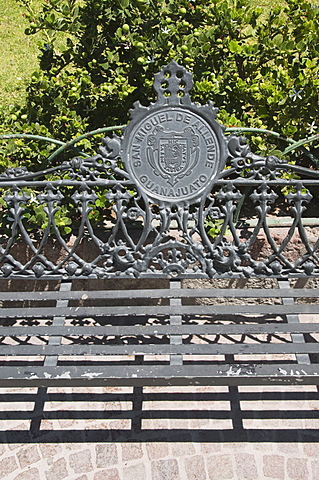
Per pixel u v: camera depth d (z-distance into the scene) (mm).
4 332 2645
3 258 2854
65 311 2742
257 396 2961
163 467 2600
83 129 3434
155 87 2621
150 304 3510
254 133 3461
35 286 3389
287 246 3295
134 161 2697
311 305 2779
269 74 3604
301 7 3605
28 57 6508
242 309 2744
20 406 2918
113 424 2818
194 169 2705
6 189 3354
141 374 2443
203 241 2814
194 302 3504
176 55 3475
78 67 3723
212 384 2467
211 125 2656
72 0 3541
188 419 2836
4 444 2723
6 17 7770
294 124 3619
